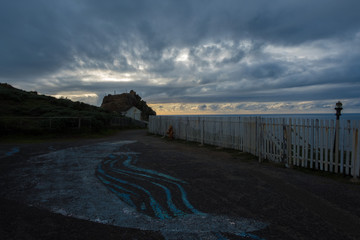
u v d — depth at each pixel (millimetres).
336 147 6355
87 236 3219
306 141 7059
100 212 4055
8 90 34125
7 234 3266
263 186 5457
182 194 4977
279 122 8008
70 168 7570
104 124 27703
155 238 3164
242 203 4406
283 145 7828
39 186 5613
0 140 16391
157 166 7824
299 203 4363
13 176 6566
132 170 7250
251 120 9812
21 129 18250
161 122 21141
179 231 3355
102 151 11359
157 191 5199
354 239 3086
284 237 3145
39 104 33125
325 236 3164
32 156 9898
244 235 3215
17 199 4711
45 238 3160
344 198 4594
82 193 5086
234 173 6766
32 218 3803
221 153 10656
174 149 12109
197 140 14758
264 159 8836
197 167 7637
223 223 3592
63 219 3771
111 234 3277
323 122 6637
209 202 4488
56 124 19453
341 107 8031
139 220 3730
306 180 5930
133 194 5008
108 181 6027
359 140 5777
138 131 31109
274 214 3893
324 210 4027
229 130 11703
